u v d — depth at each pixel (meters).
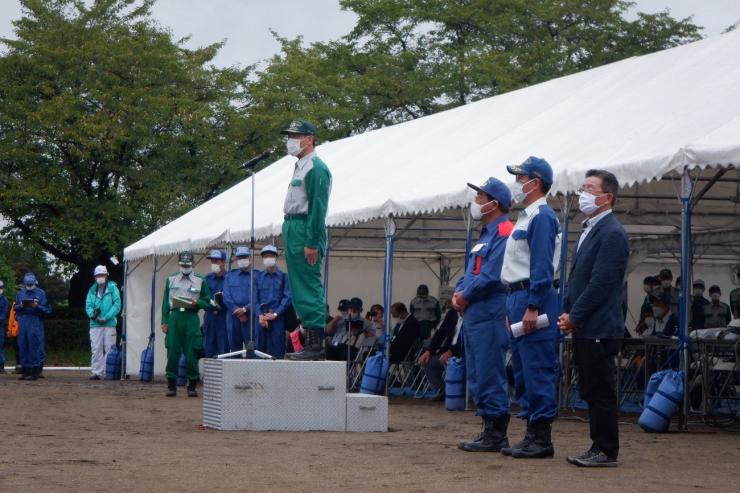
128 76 40.44
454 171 16.16
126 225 39.06
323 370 11.43
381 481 7.35
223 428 11.16
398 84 43.38
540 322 8.57
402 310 21.19
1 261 35.22
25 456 8.68
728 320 20.28
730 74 13.96
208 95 41.88
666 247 21.84
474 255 9.35
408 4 44.78
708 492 6.95
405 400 18.08
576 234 21.98
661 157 11.88
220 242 21.39
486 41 44.22
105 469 7.89
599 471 7.98
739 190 16.36
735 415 13.15
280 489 6.94
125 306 25.67
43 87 38.97
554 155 14.23
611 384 8.20
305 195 11.35
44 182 38.19
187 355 17.77
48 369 32.12
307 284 11.46
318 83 43.34
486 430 9.39
